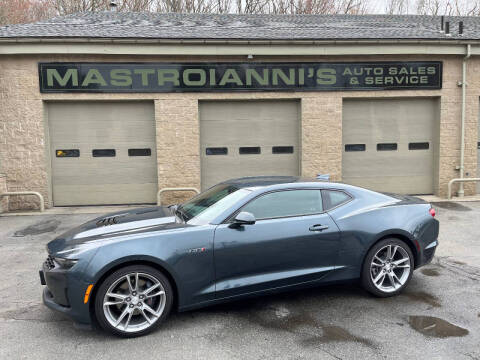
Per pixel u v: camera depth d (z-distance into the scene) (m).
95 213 8.61
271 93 9.31
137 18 11.76
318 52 9.06
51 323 3.42
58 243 3.45
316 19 12.70
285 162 9.80
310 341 3.06
